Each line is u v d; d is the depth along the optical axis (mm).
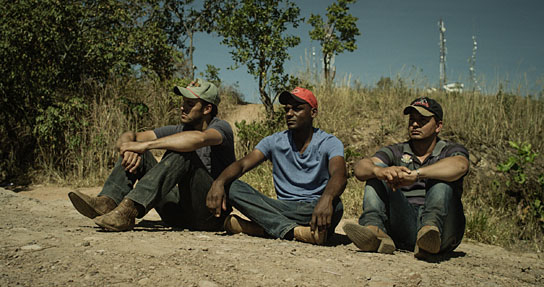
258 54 9609
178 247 2615
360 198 6047
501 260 3357
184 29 15938
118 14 9664
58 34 8047
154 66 10008
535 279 2594
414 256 2867
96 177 7410
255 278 2131
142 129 9031
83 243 2504
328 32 11812
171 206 3629
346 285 2123
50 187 7125
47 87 8227
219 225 3684
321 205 3025
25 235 2652
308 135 3324
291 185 3387
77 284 1862
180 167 3229
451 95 9711
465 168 2850
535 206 6348
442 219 2771
